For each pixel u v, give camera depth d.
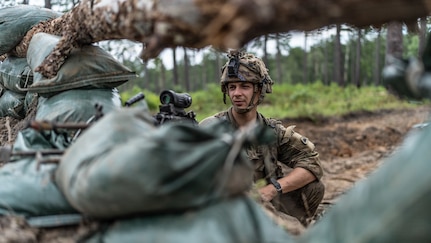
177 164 1.64
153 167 1.62
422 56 1.68
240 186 1.92
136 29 2.18
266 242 1.83
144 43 2.30
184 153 1.67
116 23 2.33
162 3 1.96
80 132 2.53
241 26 1.69
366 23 1.81
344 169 8.47
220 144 1.76
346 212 1.52
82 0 2.73
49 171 2.13
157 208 1.71
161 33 1.95
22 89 3.48
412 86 1.61
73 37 2.94
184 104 2.91
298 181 3.57
